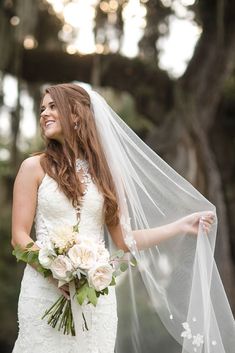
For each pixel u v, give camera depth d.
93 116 5.11
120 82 15.78
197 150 14.81
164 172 5.39
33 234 7.34
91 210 4.87
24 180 4.85
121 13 15.05
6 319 16.34
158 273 5.38
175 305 5.38
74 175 4.84
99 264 4.44
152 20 15.45
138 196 5.35
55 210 4.79
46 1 15.93
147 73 15.72
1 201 17.05
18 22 14.33
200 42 15.75
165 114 15.94
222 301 5.29
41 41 16.36
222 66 15.47
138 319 5.80
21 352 4.73
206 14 15.63
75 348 4.70
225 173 16.30
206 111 15.48
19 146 15.18
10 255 17.53
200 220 5.26
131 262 5.10
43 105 4.98
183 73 15.77
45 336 4.67
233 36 15.41
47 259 4.49
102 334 4.79
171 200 5.39
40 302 4.68
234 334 5.26
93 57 15.58
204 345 5.14
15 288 16.80
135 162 5.34
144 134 17.44
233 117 16.44
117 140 5.19
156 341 5.78
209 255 5.25
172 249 5.41
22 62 15.60
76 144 4.95
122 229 5.09
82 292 4.45
